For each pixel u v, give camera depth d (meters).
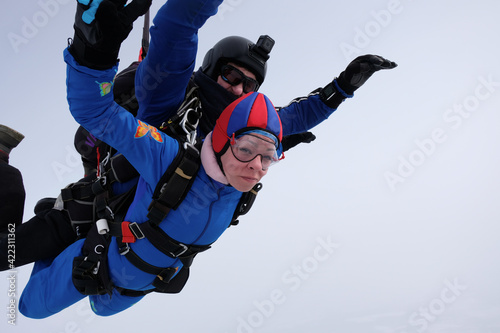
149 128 1.97
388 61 2.53
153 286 2.41
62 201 2.34
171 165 1.99
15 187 2.25
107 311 2.57
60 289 2.23
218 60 2.35
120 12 1.50
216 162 2.00
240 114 1.94
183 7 1.81
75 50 1.58
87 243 2.22
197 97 2.20
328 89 2.66
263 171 1.98
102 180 2.21
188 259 2.24
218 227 2.20
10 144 2.37
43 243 2.29
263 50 2.37
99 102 1.70
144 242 2.13
